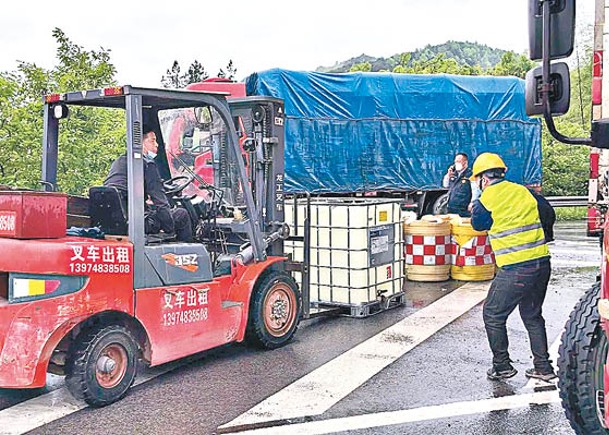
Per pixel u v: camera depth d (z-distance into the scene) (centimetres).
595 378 455
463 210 1234
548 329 773
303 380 603
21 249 520
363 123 1434
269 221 753
